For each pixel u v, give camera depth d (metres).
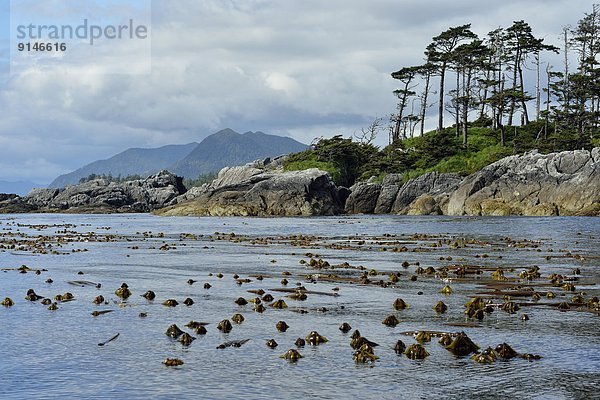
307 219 93.19
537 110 142.38
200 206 112.50
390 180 116.06
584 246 41.03
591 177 88.94
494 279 24.83
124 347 14.20
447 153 122.31
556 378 11.94
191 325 16.30
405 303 18.92
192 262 32.47
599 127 123.69
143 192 160.62
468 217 90.25
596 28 135.62
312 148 140.62
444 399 10.84
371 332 15.59
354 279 24.67
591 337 15.04
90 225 80.88
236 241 48.81
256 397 10.90
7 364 12.88
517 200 94.19
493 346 14.16
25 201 163.12
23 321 17.02
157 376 12.05
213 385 11.52
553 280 24.23
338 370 12.43
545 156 96.94
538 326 16.23
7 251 40.00
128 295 21.22
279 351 13.82
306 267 29.64
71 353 13.70
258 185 110.44
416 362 12.98
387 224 74.31
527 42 132.62
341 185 128.25
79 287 23.42
